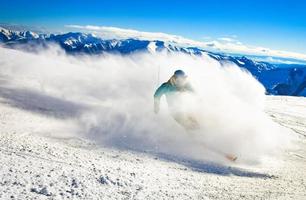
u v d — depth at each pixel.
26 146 6.29
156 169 6.12
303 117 16.81
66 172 4.93
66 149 6.62
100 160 6.13
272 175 6.86
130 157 6.89
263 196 5.28
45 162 5.36
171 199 4.55
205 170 6.69
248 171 7.03
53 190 4.18
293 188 6.01
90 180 4.72
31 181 4.36
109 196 4.30
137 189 4.70
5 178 4.33
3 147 5.97
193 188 5.22
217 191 5.25
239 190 5.46
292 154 9.02
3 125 8.16
